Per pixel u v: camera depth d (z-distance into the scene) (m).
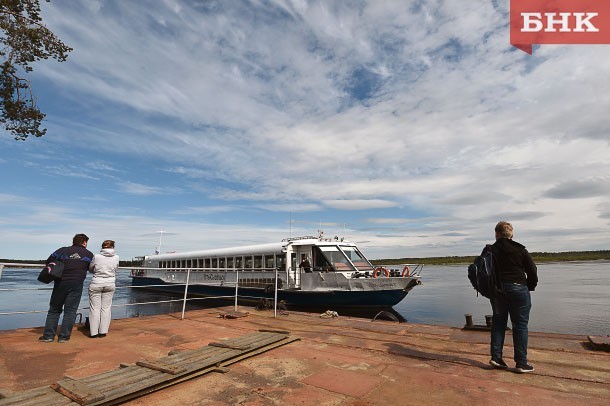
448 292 34.09
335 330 6.64
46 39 9.80
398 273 14.08
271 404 3.13
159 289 27.86
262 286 16.59
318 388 3.52
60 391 3.25
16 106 9.77
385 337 5.94
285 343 5.38
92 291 6.09
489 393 3.35
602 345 4.77
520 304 3.98
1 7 9.48
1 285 43.25
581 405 3.04
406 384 3.62
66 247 6.01
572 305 20.91
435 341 5.59
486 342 5.40
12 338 5.92
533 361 4.43
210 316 8.63
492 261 4.18
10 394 3.19
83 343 5.58
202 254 21.61
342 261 15.22
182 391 3.45
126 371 3.86
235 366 4.26
